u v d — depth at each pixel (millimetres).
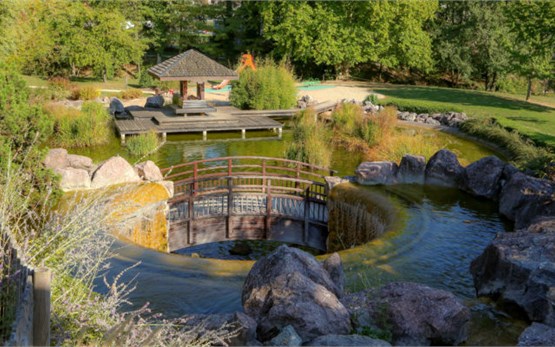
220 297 9430
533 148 22312
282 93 33375
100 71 47688
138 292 9500
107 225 8258
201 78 28375
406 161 17688
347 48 47094
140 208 14148
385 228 13844
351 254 11609
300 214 17594
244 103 33750
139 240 14188
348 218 16266
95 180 15039
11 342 4391
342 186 17078
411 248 12094
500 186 16016
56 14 44625
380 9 45875
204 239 17078
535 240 9148
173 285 9828
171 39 55594
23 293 4848
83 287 7086
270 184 17766
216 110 30844
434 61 49938
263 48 55906
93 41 45250
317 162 21766
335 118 27453
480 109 33312
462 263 11344
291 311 6922
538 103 38188
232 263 11016
